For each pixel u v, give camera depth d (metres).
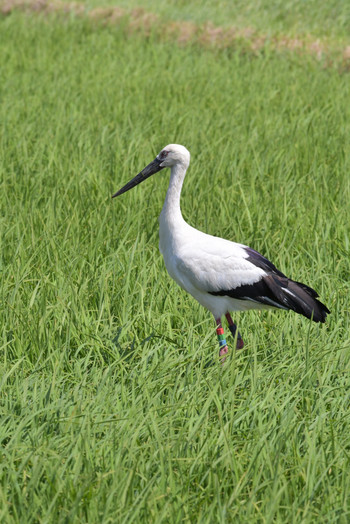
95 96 24.42
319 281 12.06
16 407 8.36
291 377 9.20
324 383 9.09
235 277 10.30
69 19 38.94
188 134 20.11
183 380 8.84
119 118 22.03
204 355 9.83
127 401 8.39
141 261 12.24
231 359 9.38
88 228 13.66
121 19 38.44
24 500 6.76
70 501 6.83
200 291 10.62
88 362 9.52
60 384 9.05
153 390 8.74
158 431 7.52
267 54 32.53
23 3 41.16
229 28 36.78
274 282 10.28
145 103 23.98
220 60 31.69
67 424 7.64
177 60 30.38
